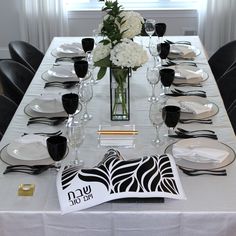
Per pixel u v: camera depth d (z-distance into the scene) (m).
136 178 1.88
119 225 1.82
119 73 2.40
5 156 2.14
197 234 1.82
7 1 5.36
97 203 1.81
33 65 3.84
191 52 3.45
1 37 5.54
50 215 1.81
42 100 2.64
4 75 3.16
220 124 2.43
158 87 2.93
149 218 1.80
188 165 2.04
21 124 2.47
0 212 1.80
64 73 3.09
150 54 3.55
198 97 2.70
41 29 5.32
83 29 5.44
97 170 1.91
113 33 2.38
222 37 5.33
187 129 2.37
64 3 5.22
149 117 2.30
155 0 5.35
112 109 2.49
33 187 1.92
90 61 3.02
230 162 2.06
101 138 2.25
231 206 1.81
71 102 2.18
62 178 1.91
